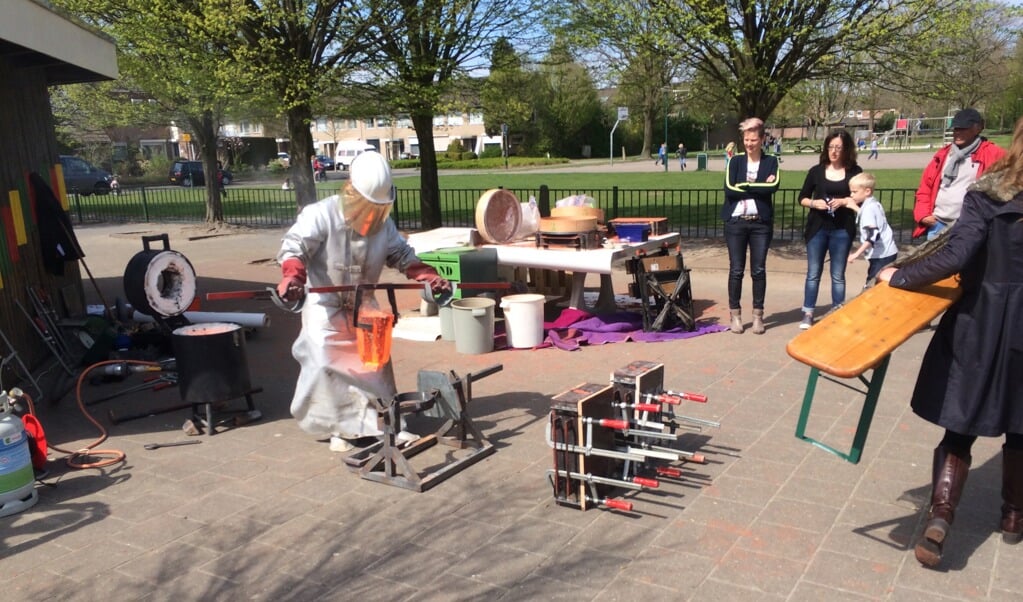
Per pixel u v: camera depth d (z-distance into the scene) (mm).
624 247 7129
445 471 4211
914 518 3611
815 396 5375
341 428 4566
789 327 7406
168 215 22422
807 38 10188
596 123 60281
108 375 6289
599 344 7000
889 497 3834
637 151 61281
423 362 6617
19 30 5059
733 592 3047
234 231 17609
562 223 7297
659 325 7211
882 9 9750
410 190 24250
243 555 3469
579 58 13273
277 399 5766
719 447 4527
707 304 8672
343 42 11039
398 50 11602
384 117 13508
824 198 6883
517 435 4848
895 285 3133
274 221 19312
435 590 3133
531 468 4336
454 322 6859
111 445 4902
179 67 11414
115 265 13359
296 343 4617
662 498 3891
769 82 10203
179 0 10297
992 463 4199
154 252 7141
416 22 10922
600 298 8188
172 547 3561
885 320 3062
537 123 58875
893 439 4582
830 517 3643
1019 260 2855
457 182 30188
